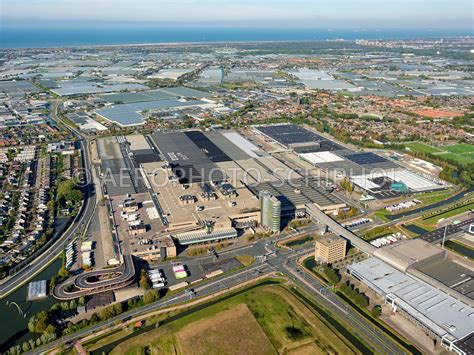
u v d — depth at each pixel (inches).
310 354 7421.3
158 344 7618.1
